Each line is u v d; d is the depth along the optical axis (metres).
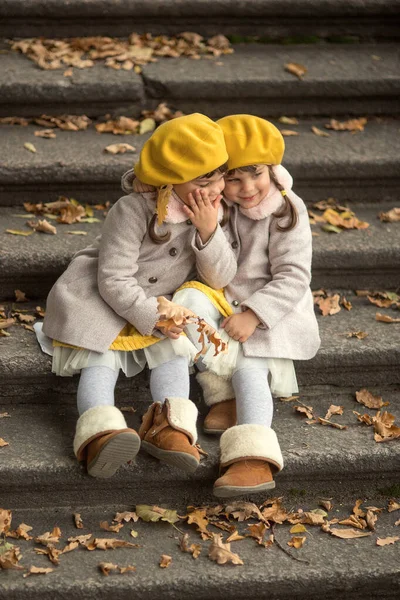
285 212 3.63
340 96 5.18
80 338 3.51
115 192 4.60
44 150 4.64
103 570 3.13
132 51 5.43
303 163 4.61
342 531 3.39
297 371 3.86
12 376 3.68
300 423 3.72
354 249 4.25
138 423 3.65
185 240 3.62
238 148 3.47
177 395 3.42
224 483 3.25
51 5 5.47
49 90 4.95
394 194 4.80
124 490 3.47
